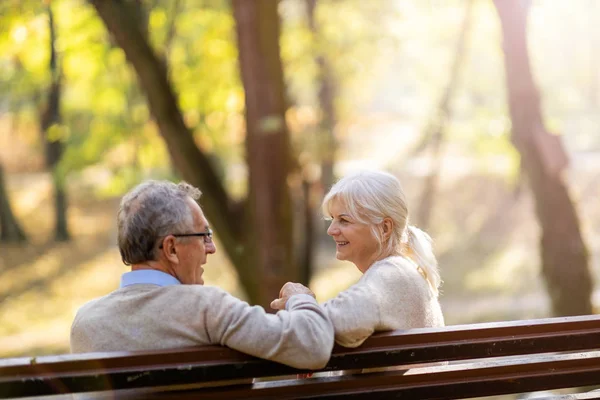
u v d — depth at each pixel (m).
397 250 2.17
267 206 6.70
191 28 10.38
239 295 15.79
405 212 2.16
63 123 13.26
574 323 1.90
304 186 12.52
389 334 1.80
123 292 1.85
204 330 1.75
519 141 8.04
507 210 22.02
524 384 1.90
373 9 13.91
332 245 20.02
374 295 1.86
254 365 1.69
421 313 1.97
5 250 20.39
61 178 14.21
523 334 1.87
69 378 1.56
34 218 23.03
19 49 9.20
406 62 18.47
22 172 26.45
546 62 20.03
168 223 1.86
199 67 10.45
